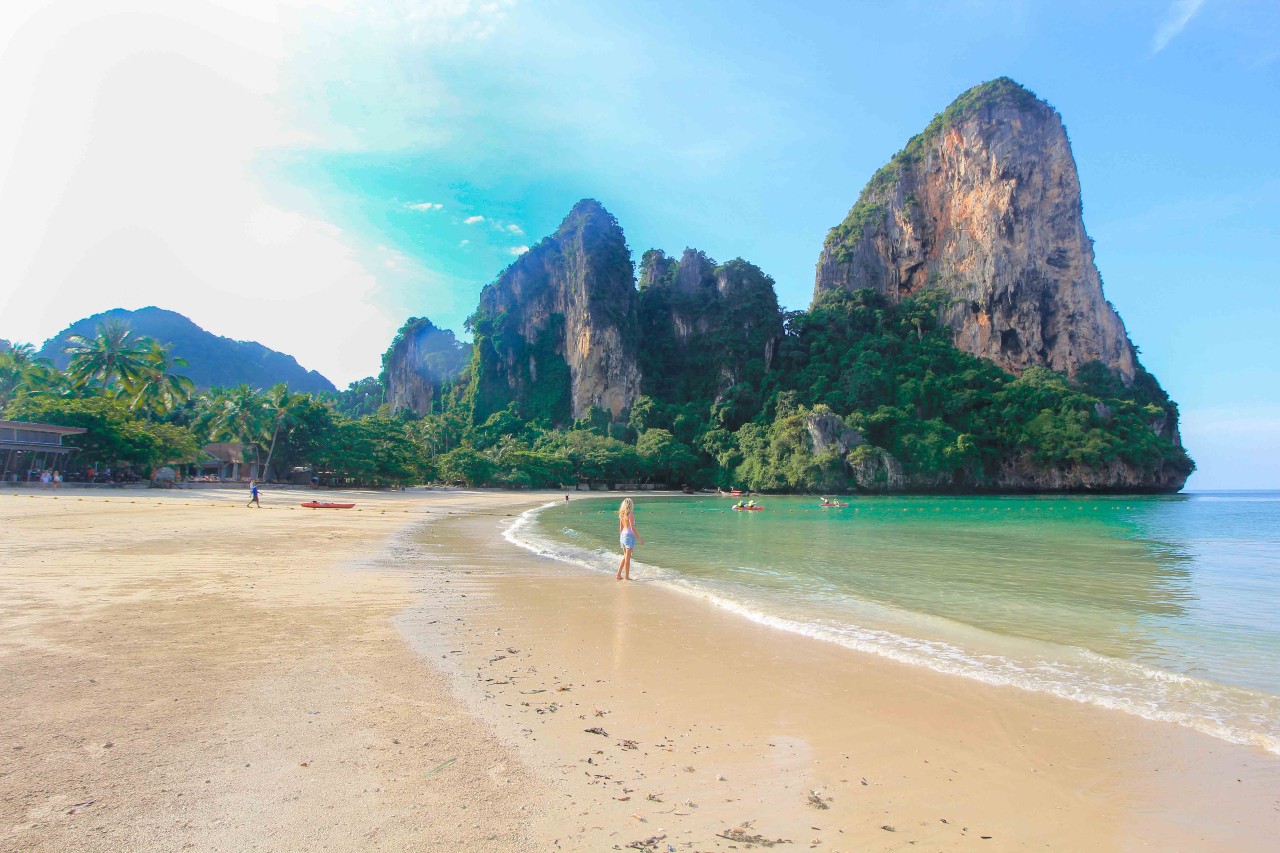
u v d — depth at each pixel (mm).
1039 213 129250
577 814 4191
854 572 17172
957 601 12969
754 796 4602
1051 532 32969
